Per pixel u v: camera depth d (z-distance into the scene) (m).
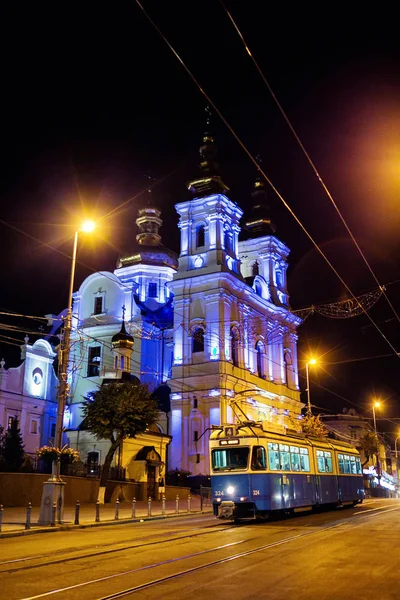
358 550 14.18
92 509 32.38
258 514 24.14
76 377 56.28
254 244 66.00
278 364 61.22
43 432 54.75
